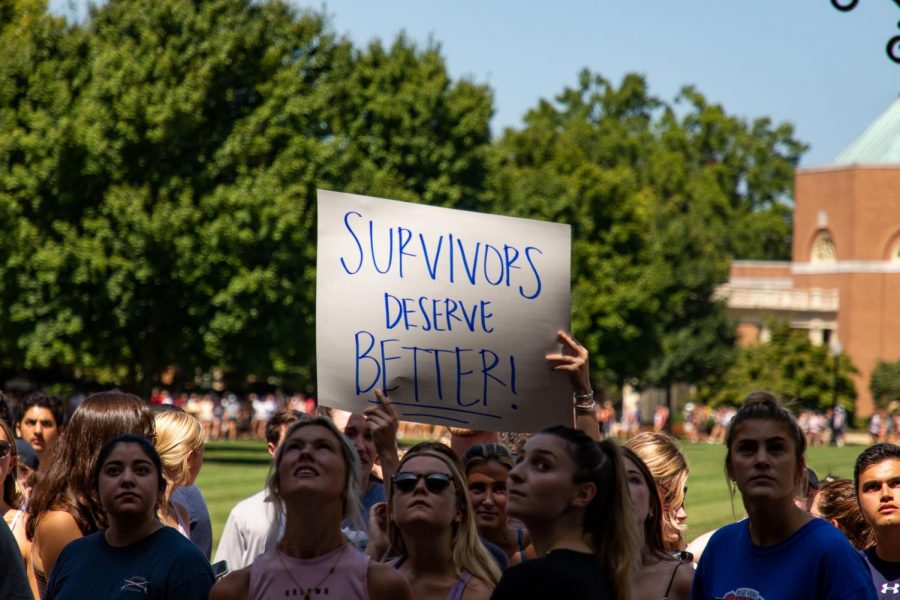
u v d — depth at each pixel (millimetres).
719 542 5773
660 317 72938
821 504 8016
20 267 41875
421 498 6133
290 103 44250
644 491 6355
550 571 4852
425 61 56406
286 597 5535
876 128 106812
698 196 109500
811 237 103625
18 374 57031
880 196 99312
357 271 7137
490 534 7184
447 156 54125
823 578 5379
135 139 41594
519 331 7199
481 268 7211
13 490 7816
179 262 41688
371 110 54344
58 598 6148
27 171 41875
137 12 43344
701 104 118125
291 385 69625
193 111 41812
